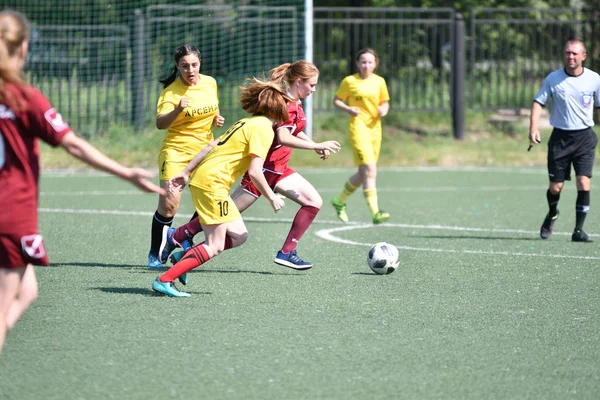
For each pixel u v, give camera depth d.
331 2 51.88
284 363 9.52
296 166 35.28
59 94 40.53
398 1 49.69
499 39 41.06
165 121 14.73
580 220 18.52
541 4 49.00
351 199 26.22
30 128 7.70
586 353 10.04
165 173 15.06
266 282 13.85
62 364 9.45
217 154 12.43
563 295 13.11
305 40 35.91
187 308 12.02
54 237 18.47
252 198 14.76
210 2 46.16
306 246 17.61
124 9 46.81
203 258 12.55
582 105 18.41
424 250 17.19
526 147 38.62
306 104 35.69
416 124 41.38
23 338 10.45
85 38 43.25
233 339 10.46
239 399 8.38
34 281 9.01
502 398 8.48
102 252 16.70
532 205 24.84
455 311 12.01
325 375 9.12
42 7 46.72
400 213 23.08
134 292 13.02
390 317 11.62
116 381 8.91
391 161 36.31
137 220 21.22
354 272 14.80
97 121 38.91
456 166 36.25
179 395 8.49
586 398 8.51
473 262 15.84
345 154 36.72
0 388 8.68
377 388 8.73
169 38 42.72
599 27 41.94
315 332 10.81
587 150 18.44
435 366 9.47
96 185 29.20
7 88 7.55
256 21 39.94
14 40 7.63
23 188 7.79
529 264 15.70
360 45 50.81
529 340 10.56
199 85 15.22
